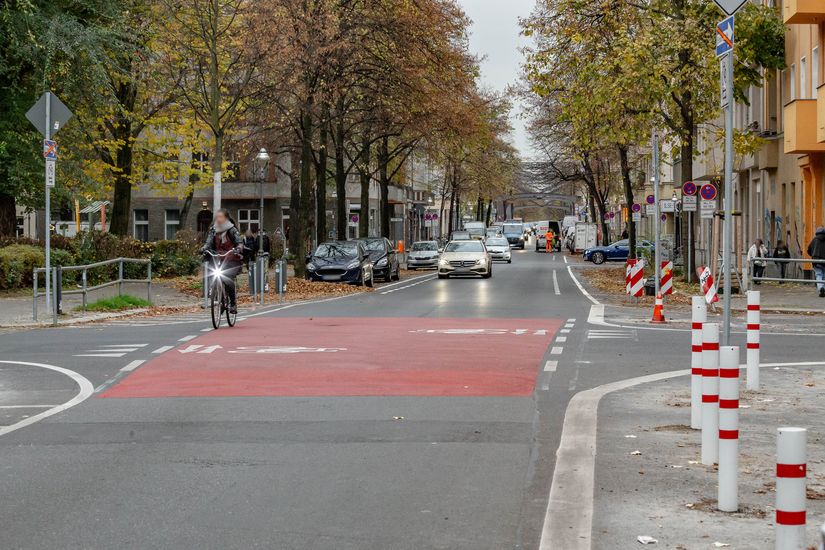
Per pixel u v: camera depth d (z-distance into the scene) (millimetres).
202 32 36969
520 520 6988
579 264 73250
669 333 20328
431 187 99812
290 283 39031
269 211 79562
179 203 78562
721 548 6254
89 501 7496
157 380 13664
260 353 16422
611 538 6477
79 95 35156
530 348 17328
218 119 35375
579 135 38250
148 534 6629
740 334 20656
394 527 6801
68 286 33125
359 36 41969
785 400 12117
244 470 8500
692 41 35250
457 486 7949
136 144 50406
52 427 10508
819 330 21641
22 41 32938
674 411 11344
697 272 42312
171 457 9016
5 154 34250
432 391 12656
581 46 37031
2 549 6301
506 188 97250
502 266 69125
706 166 53750
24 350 17344
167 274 41594
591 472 8266
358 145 59281
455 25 44719
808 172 38938
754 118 46156
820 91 33312
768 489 7773
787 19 35219
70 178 37969
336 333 19875
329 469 8531
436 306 28688
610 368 14883
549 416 11016
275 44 36875
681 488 7797
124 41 37125
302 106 41781
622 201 90188
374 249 48094
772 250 44125
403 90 44062
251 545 6387
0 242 33844
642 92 35281
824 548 3707
